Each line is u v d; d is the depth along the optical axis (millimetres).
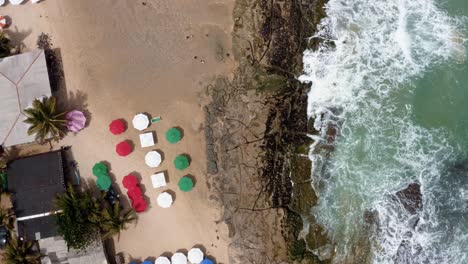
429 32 18844
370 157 18891
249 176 18812
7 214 18719
